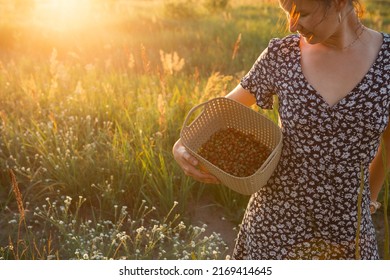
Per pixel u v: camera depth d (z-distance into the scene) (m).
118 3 27.89
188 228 5.02
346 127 2.47
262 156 2.90
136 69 13.23
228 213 5.33
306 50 2.53
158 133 5.67
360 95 2.43
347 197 2.62
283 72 2.58
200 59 13.98
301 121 2.53
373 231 2.87
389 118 2.57
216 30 18.91
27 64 12.79
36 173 5.31
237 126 2.94
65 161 5.55
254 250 2.91
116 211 5.04
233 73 12.38
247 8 28.73
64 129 6.29
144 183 5.47
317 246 2.74
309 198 2.65
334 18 2.29
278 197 2.73
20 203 3.38
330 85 2.46
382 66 2.43
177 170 5.50
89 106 7.27
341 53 2.44
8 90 8.49
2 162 5.72
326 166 2.56
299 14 2.27
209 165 2.57
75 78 9.85
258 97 2.77
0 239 4.76
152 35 18.20
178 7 25.41
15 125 6.49
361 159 2.55
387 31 17.20
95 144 5.96
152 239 4.45
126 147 5.67
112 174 5.51
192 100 7.01
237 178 2.47
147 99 7.69
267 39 15.64
